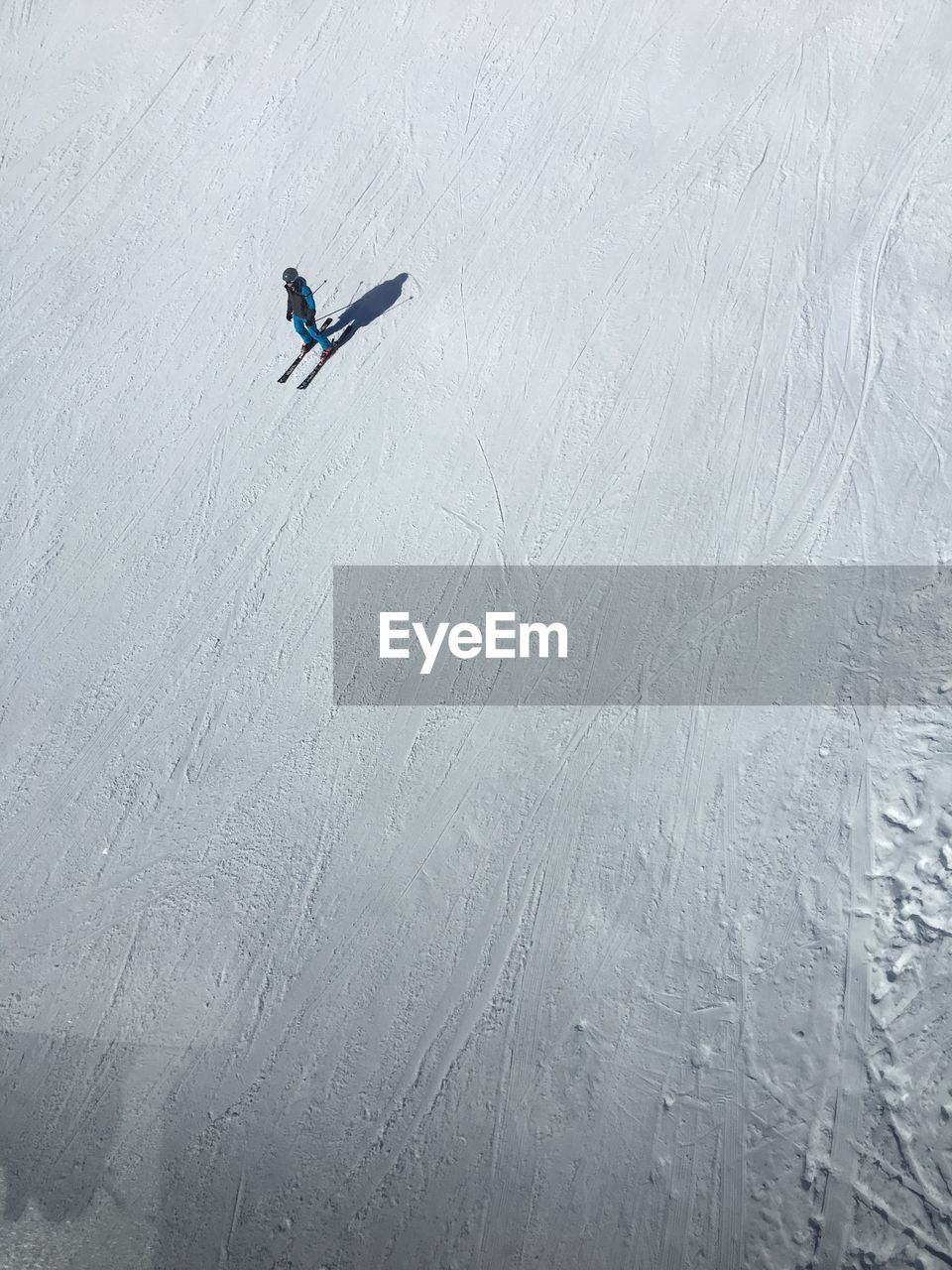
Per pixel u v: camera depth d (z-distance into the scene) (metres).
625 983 6.20
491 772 7.30
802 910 6.23
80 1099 6.24
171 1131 6.06
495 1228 5.45
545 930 6.51
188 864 7.21
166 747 7.86
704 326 9.62
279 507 9.16
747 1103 5.59
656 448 8.92
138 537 9.13
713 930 6.30
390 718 7.71
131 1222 5.77
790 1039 5.75
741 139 10.95
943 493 8.05
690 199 10.59
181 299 10.78
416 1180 5.68
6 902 7.18
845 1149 5.30
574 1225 5.39
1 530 9.28
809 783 6.75
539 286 10.25
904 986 5.75
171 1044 6.40
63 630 8.62
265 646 8.31
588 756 7.24
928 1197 5.04
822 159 10.60
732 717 7.21
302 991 6.51
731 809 6.79
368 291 10.53
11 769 7.86
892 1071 5.48
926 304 9.27
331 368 10.02
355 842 7.12
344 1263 5.46
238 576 8.77
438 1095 5.95
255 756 7.70
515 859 6.85
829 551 7.94
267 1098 6.11
